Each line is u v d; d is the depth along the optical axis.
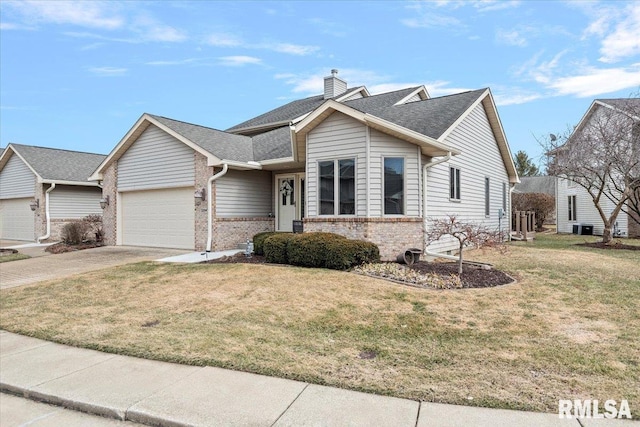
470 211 14.30
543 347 4.68
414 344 4.93
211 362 4.52
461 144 13.50
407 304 6.43
